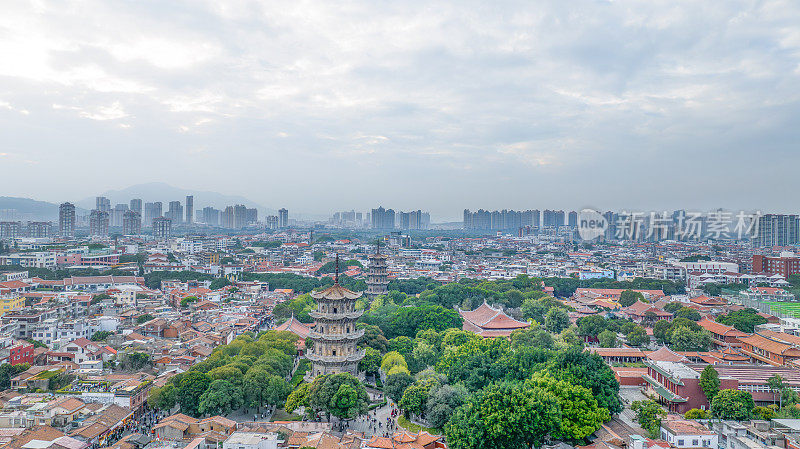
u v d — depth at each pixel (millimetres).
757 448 149000
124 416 184000
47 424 172375
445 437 163000
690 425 160750
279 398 192000
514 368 191750
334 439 154750
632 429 172000
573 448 161625
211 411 182750
